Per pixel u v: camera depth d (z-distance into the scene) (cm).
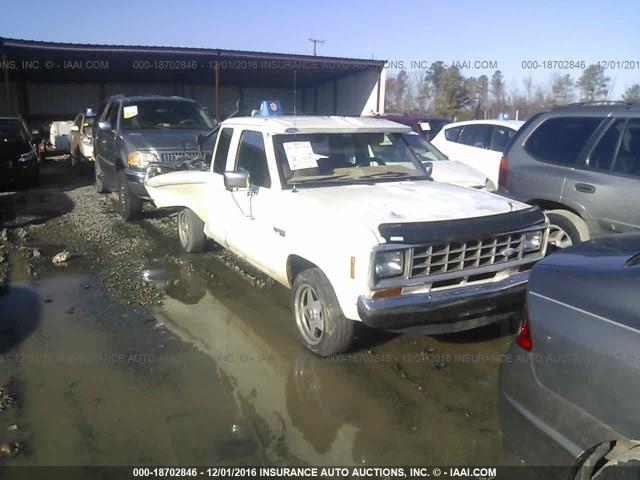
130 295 559
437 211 397
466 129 1080
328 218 393
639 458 213
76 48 1638
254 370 405
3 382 386
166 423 340
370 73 2186
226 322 493
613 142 527
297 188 463
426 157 846
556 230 574
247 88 2798
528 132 609
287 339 457
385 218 376
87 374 398
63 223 880
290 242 430
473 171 805
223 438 326
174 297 554
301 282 423
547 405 247
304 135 491
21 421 341
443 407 359
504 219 397
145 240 770
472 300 377
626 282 238
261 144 495
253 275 619
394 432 332
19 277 614
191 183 634
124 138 891
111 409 354
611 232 520
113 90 2636
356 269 360
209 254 697
